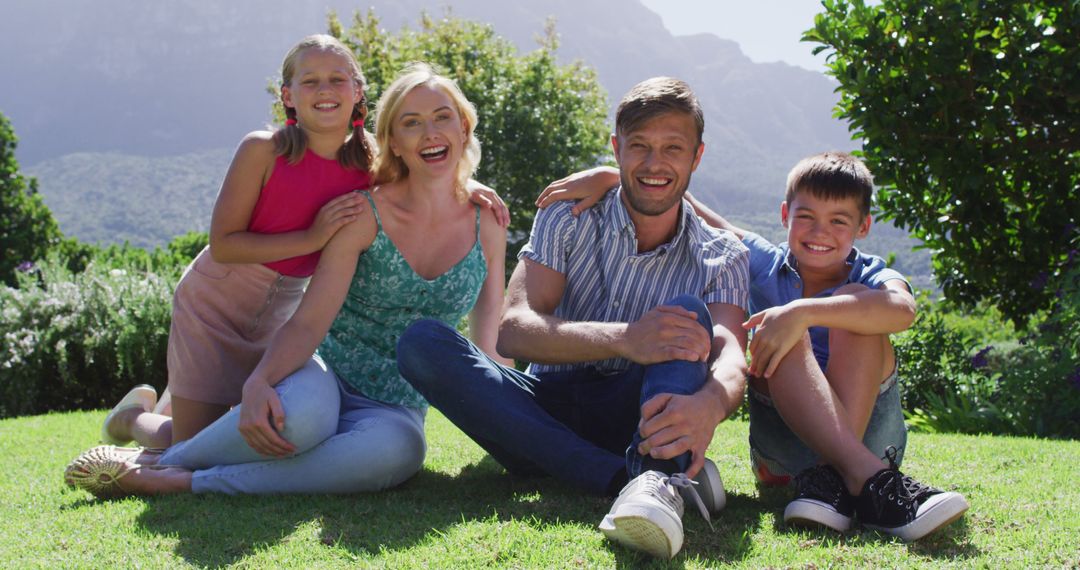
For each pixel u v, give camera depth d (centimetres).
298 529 226
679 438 225
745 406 557
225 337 316
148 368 820
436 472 312
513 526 221
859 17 628
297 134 302
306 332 270
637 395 268
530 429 251
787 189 296
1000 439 391
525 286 282
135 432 337
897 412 267
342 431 274
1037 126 622
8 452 385
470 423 257
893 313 245
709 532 223
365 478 265
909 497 215
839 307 242
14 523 242
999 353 657
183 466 277
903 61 625
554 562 196
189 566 199
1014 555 199
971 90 610
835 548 207
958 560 196
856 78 632
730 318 276
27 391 807
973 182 607
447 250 304
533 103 1780
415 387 263
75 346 819
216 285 315
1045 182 634
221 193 303
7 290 845
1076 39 586
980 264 668
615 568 193
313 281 281
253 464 265
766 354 242
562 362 260
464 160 305
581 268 288
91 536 224
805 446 267
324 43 306
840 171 279
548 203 294
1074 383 500
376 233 289
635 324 246
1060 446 356
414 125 288
